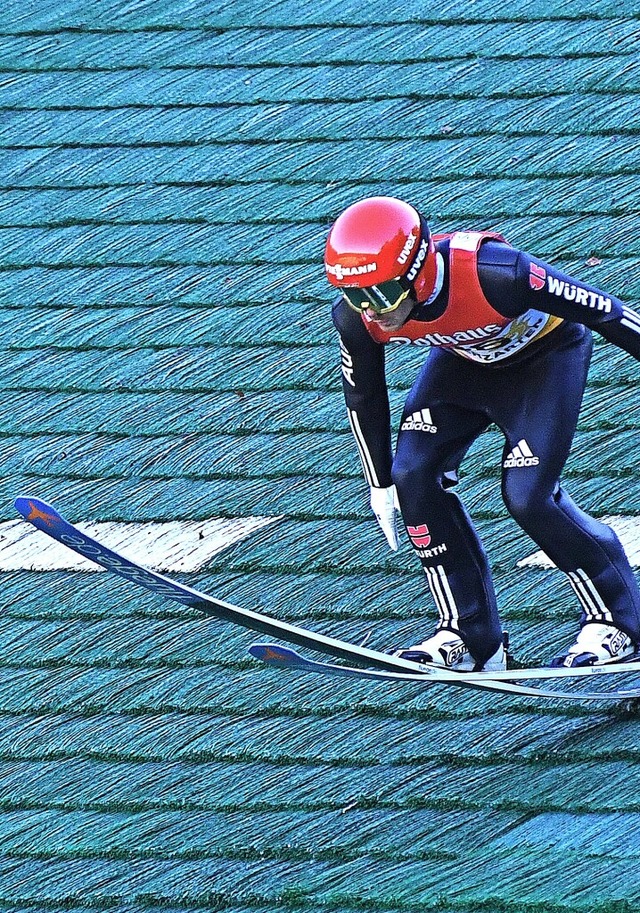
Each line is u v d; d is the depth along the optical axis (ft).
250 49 80.53
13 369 67.15
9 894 44.91
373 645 52.11
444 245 40.42
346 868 43.11
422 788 45.55
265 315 67.00
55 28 84.17
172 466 61.26
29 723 51.52
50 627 55.42
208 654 53.01
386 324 40.40
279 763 47.85
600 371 61.00
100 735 50.47
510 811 43.91
